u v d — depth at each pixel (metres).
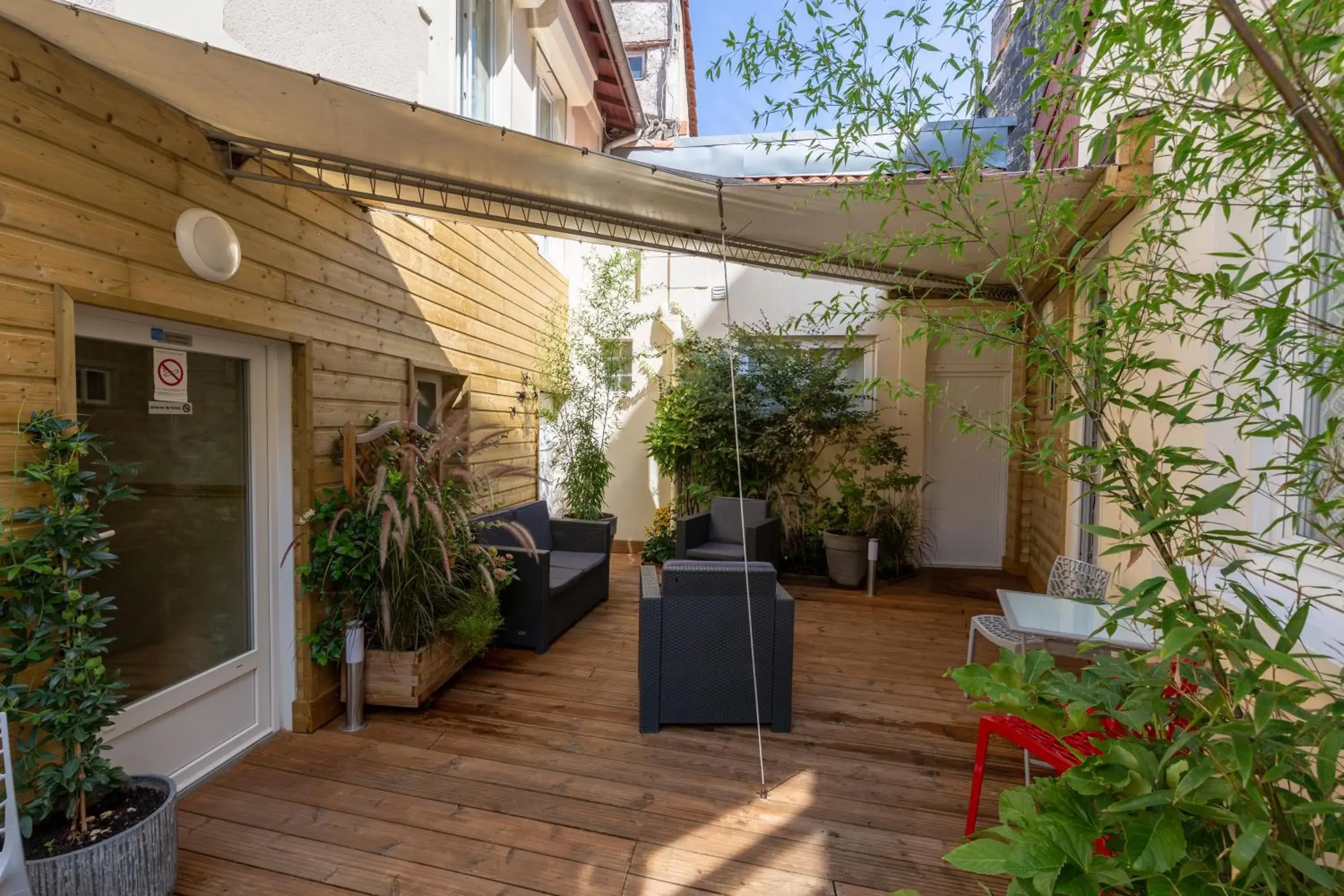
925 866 2.14
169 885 1.92
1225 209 1.19
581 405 7.03
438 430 3.72
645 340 7.25
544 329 6.84
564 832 2.29
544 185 2.96
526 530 3.99
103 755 2.21
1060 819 0.85
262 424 2.96
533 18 5.55
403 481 3.36
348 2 3.22
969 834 2.27
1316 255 1.09
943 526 6.85
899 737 3.06
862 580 6.08
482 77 5.04
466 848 2.20
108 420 2.26
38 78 1.85
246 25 2.61
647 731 3.06
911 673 3.90
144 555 2.41
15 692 1.65
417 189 3.19
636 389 7.36
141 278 2.20
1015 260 1.35
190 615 2.61
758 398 6.63
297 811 2.41
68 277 1.95
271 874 2.06
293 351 3.06
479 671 3.87
